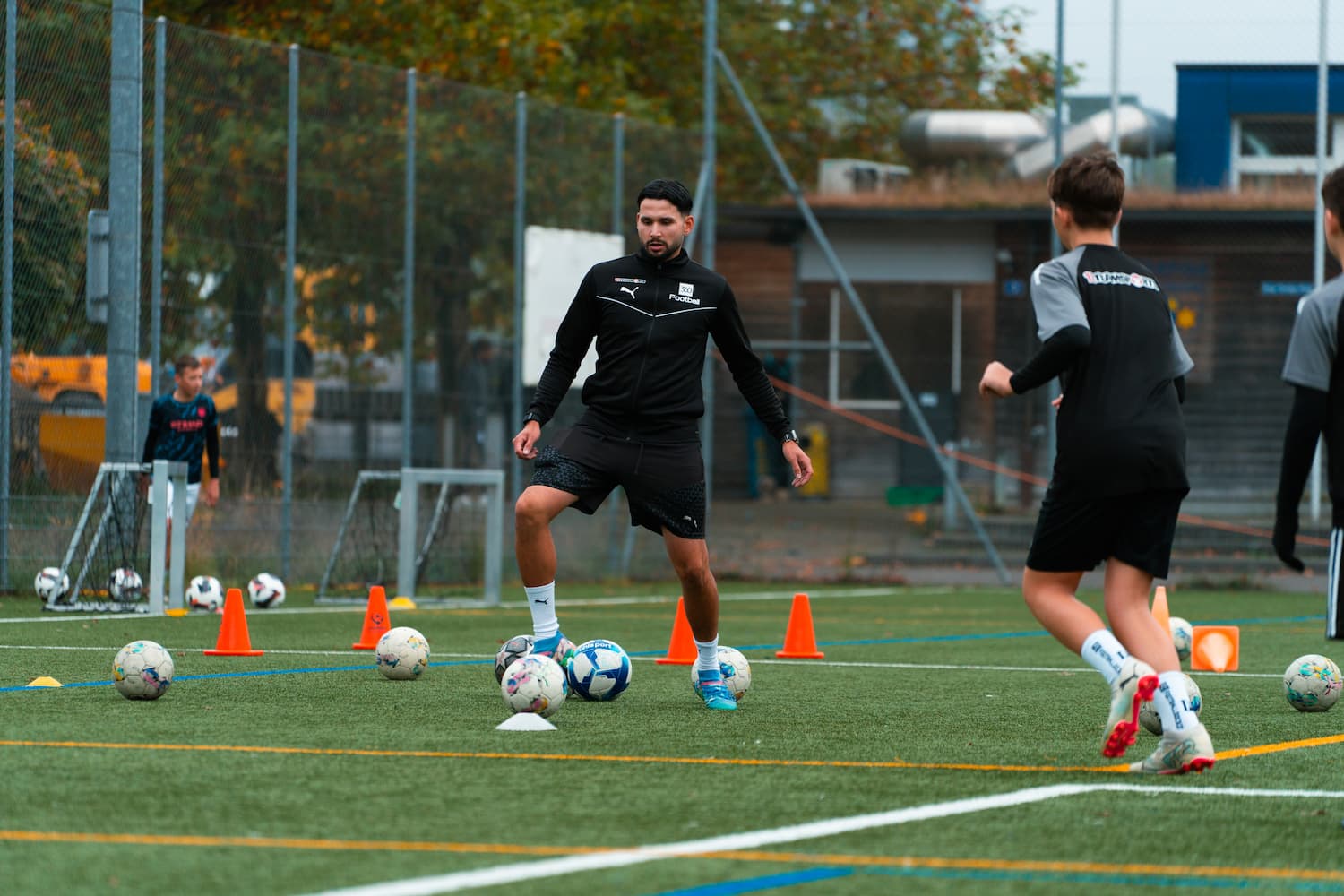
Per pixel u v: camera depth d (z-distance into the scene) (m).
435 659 21.27
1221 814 10.59
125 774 11.64
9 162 31.62
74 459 32.28
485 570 34.84
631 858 9.05
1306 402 11.20
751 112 44.88
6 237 31.69
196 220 33.56
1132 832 9.93
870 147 69.06
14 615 27.94
